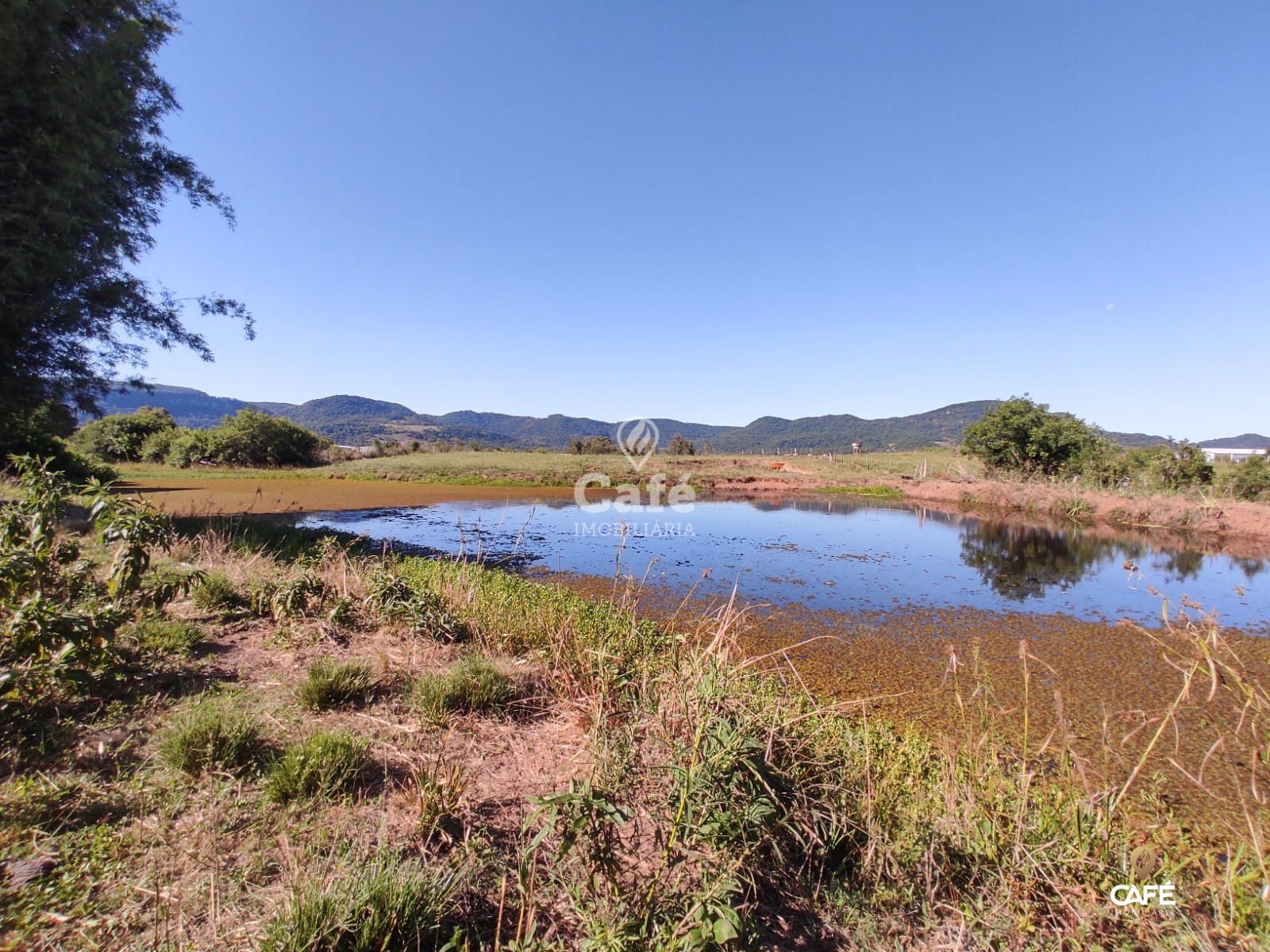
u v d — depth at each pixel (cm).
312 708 319
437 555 988
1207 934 188
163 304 959
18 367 811
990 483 2011
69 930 164
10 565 306
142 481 2252
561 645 408
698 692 248
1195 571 985
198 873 189
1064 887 200
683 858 185
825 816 225
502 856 211
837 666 534
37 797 216
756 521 1587
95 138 719
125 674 328
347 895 169
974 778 268
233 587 515
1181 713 429
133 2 824
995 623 681
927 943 190
